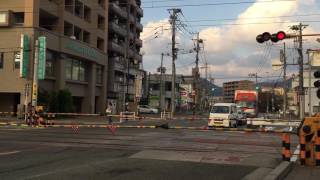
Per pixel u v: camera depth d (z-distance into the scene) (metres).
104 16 73.62
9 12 48.56
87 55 63.50
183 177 11.73
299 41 57.25
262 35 20.47
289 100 127.75
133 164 13.82
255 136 27.67
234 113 40.81
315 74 18.14
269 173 12.36
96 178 11.23
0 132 26.08
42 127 32.16
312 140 14.96
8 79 48.78
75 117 56.16
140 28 101.38
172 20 69.62
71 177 11.24
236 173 12.66
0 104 52.19
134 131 29.28
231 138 25.05
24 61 47.31
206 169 13.25
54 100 51.31
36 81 43.53
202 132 30.41
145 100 110.50
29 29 48.41
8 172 11.81
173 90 69.06
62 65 55.81
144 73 110.31
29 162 13.69
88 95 66.69
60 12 55.69
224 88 131.75
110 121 39.97
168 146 19.41
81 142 20.25
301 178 12.52
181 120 57.84
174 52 69.50
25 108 44.16
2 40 49.03
